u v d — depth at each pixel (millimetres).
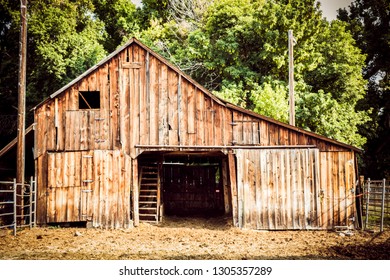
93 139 15359
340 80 25734
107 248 11523
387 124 33188
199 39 26766
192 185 21281
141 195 17781
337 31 26719
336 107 23641
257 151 15195
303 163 15117
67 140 15336
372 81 33875
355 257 10359
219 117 15406
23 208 15641
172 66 15516
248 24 26281
